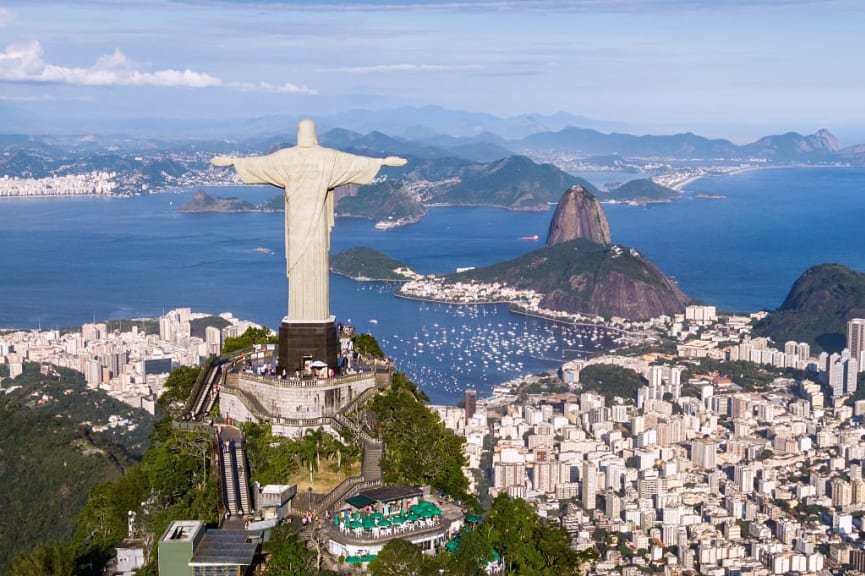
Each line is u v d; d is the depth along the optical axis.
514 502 150.38
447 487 162.12
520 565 137.25
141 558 141.62
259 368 188.38
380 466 159.25
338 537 129.75
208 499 145.50
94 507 159.00
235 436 164.75
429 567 122.75
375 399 181.00
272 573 125.06
